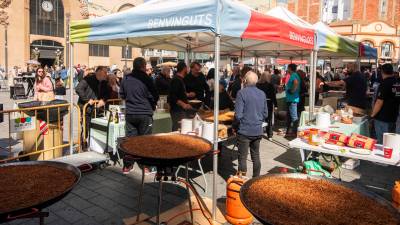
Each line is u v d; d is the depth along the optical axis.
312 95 6.25
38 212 1.77
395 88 5.45
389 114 5.55
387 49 32.25
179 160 2.57
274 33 4.54
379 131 5.66
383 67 5.57
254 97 4.35
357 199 1.96
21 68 31.38
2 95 18.81
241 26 3.86
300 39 5.41
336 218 1.68
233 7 3.70
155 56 35.75
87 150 6.32
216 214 3.89
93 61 38.66
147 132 5.15
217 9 3.46
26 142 5.49
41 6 34.59
